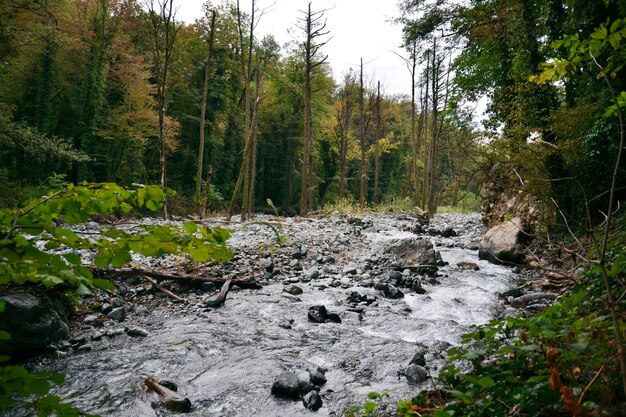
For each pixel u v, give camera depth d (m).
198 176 19.50
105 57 26.03
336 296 7.43
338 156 46.12
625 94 2.51
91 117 25.61
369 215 21.75
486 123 14.41
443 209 30.91
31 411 3.49
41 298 5.06
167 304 6.68
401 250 10.47
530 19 11.86
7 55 17.00
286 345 5.27
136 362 4.66
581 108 8.83
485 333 2.62
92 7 26.00
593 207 8.81
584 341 1.99
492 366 2.55
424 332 5.80
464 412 2.28
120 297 6.69
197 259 1.63
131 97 26.91
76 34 23.84
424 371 4.37
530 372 2.40
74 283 1.27
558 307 2.58
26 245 1.25
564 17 10.55
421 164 41.59
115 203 1.50
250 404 3.87
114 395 3.90
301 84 36.12
